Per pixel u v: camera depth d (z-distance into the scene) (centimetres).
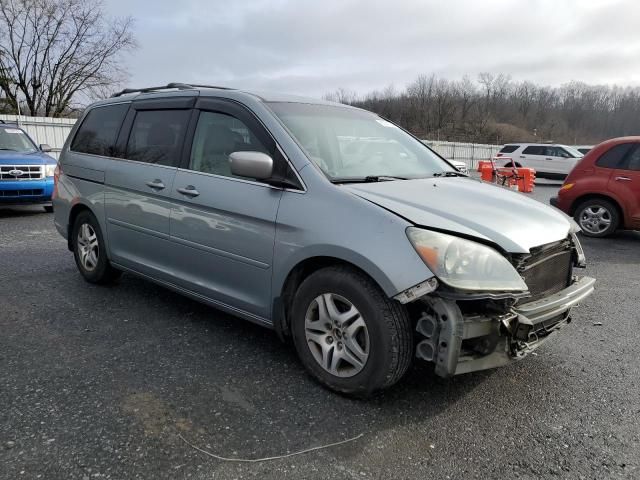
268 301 321
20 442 242
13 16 2827
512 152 2356
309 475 227
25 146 1017
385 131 412
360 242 269
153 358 338
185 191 362
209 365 330
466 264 253
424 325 263
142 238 411
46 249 652
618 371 343
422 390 306
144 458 234
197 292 371
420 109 7319
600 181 848
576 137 8019
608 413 288
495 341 264
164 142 398
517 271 272
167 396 289
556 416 283
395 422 270
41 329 383
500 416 281
